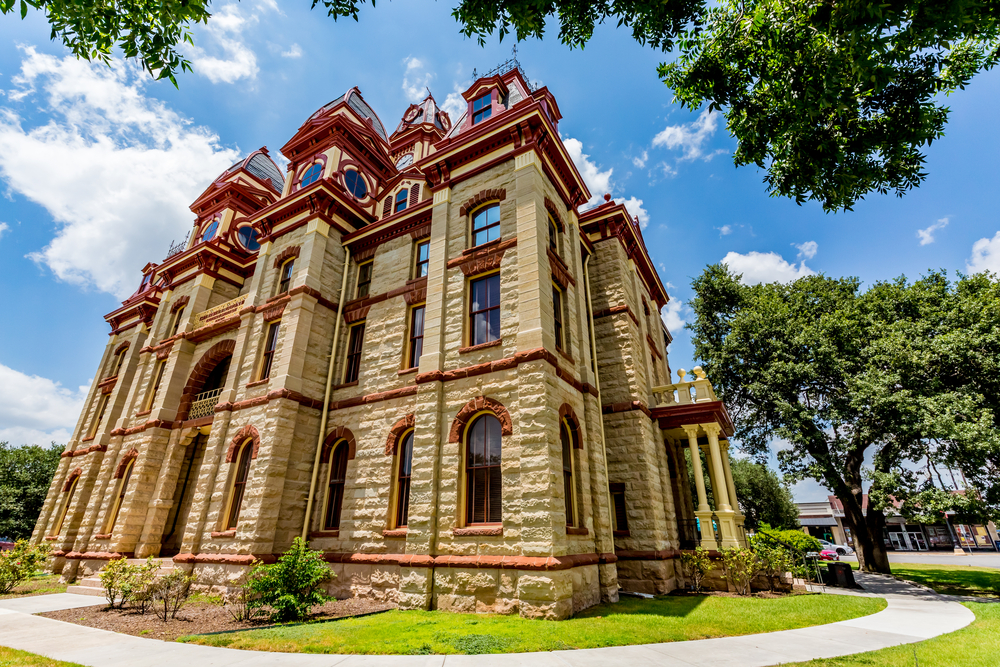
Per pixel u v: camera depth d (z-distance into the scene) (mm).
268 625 9508
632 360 17047
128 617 10734
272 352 17969
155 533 18594
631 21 8156
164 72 6820
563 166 16469
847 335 22469
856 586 17438
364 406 15805
